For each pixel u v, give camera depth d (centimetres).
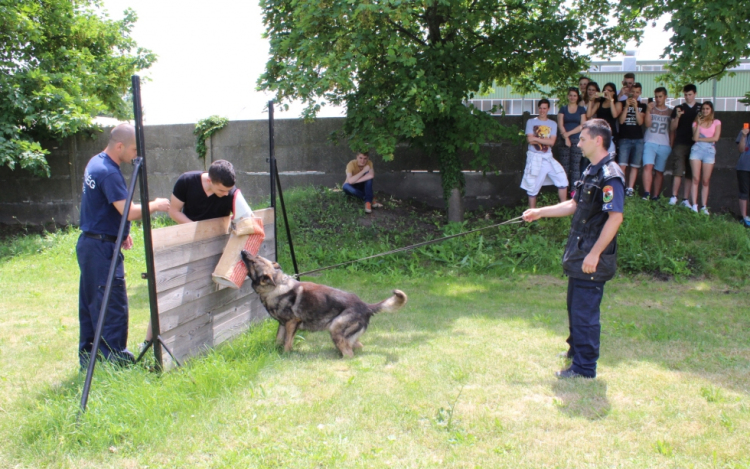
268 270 443
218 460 291
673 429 320
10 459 294
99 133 1179
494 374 406
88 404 334
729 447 299
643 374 405
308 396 370
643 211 835
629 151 907
